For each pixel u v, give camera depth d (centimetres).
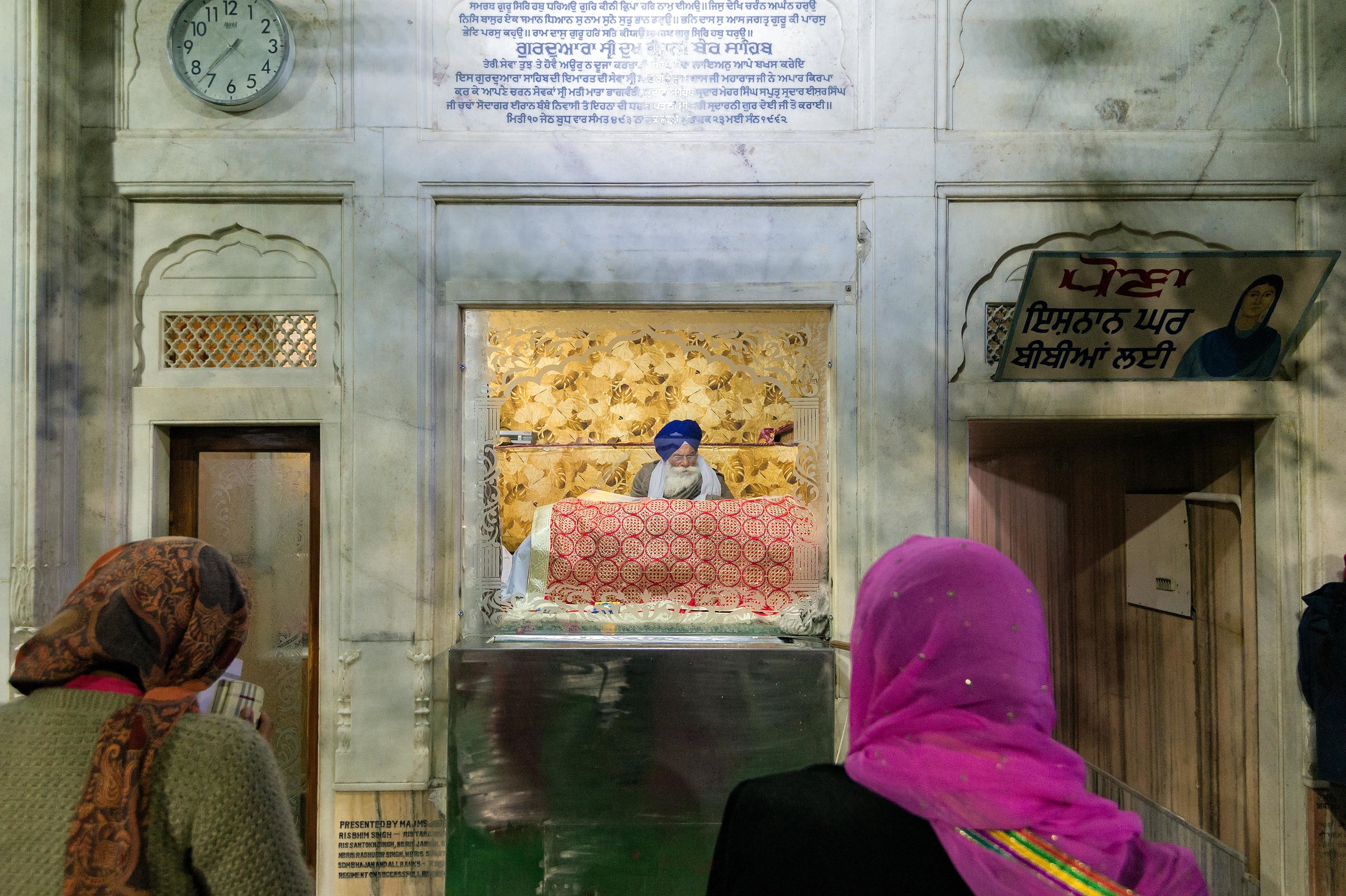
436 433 284
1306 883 270
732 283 285
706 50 286
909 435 279
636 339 318
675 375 421
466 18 286
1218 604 307
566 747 259
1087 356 278
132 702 103
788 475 372
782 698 261
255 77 284
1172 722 334
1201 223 286
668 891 259
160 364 287
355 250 281
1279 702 277
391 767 272
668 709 261
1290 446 280
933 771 76
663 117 287
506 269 287
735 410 417
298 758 290
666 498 332
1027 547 467
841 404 284
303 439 294
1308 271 261
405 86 284
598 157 284
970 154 283
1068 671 424
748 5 286
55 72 273
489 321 300
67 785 97
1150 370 281
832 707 262
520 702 260
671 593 286
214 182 283
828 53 287
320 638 280
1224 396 282
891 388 280
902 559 90
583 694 260
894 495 278
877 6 284
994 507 508
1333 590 265
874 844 74
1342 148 282
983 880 69
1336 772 257
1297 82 285
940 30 285
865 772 80
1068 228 287
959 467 283
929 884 72
